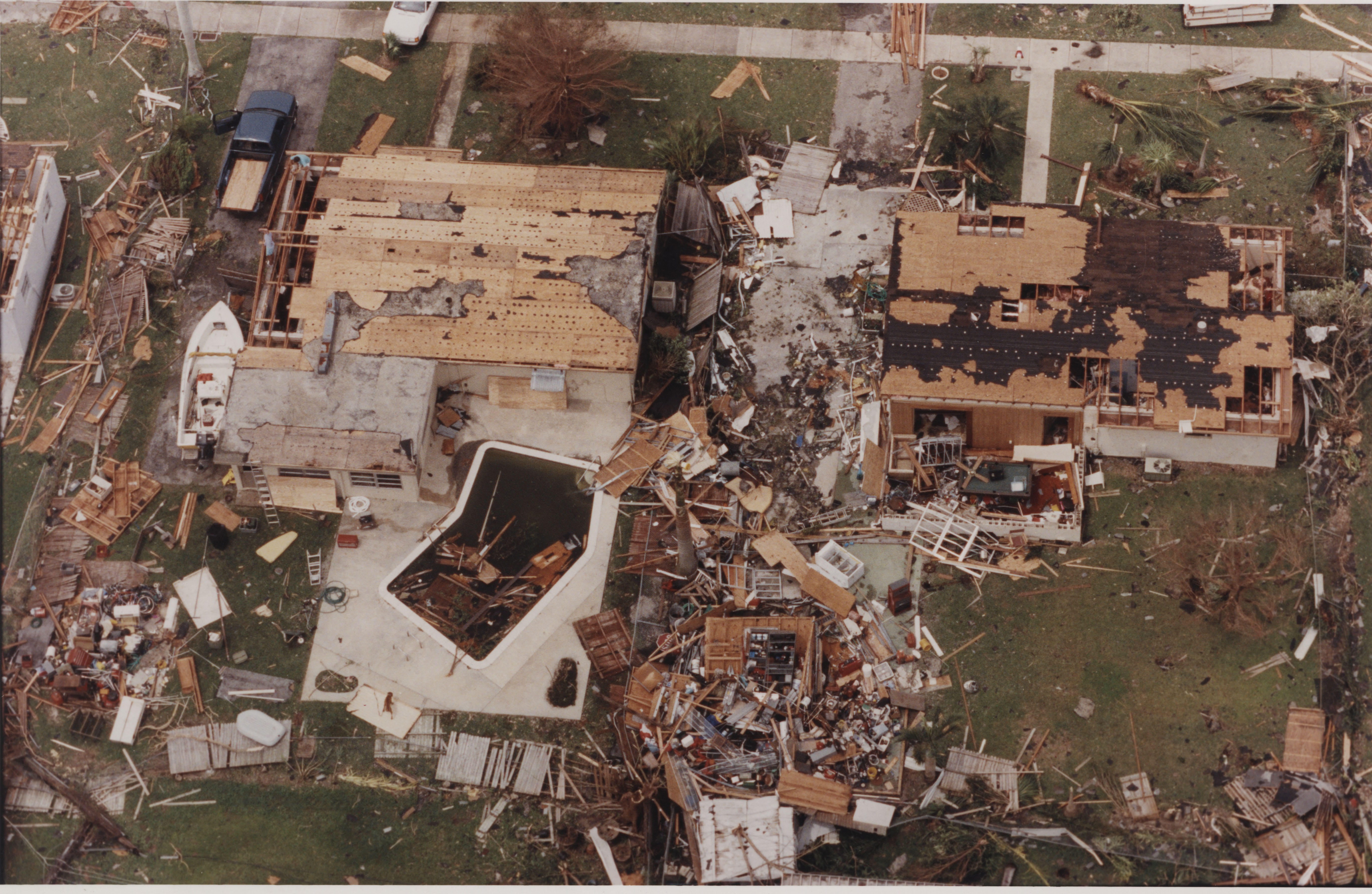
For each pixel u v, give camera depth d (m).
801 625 58.94
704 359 64.81
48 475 63.56
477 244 64.25
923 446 61.56
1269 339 60.44
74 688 59.88
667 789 57.75
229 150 68.50
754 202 67.94
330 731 59.09
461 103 70.81
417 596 61.12
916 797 57.09
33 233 65.44
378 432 61.28
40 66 71.94
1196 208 66.56
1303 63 69.69
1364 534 60.31
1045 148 68.25
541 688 59.56
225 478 63.31
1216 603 59.09
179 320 66.31
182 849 57.75
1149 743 57.38
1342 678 58.09
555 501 62.69
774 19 72.19
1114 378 60.47
